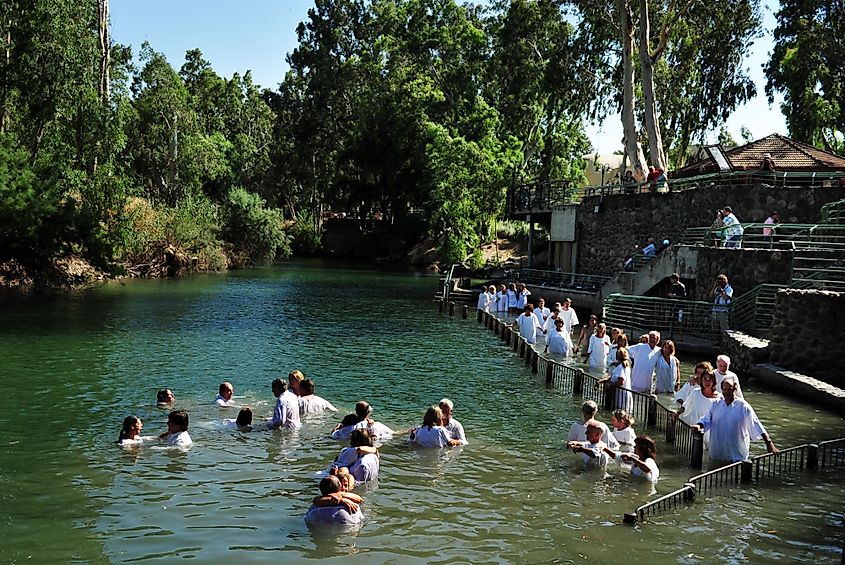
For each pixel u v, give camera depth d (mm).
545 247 58312
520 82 61156
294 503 9945
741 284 23609
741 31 44188
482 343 24844
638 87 47000
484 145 59781
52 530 8938
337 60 87438
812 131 47969
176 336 24531
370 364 20531
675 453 12562
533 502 10109
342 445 12617
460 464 11750
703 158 38375
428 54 69688
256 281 49125
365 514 9594
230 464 11531
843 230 23344
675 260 26859
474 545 8695
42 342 22578
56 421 13875
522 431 13820
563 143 66062
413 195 72938
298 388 14844
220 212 65812
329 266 66562
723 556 8453
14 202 37656
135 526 9094
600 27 46219
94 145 42094
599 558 8375
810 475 11445
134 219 49156
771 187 27266
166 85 68312
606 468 11648
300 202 95062
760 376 18203
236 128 95375
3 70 38656
